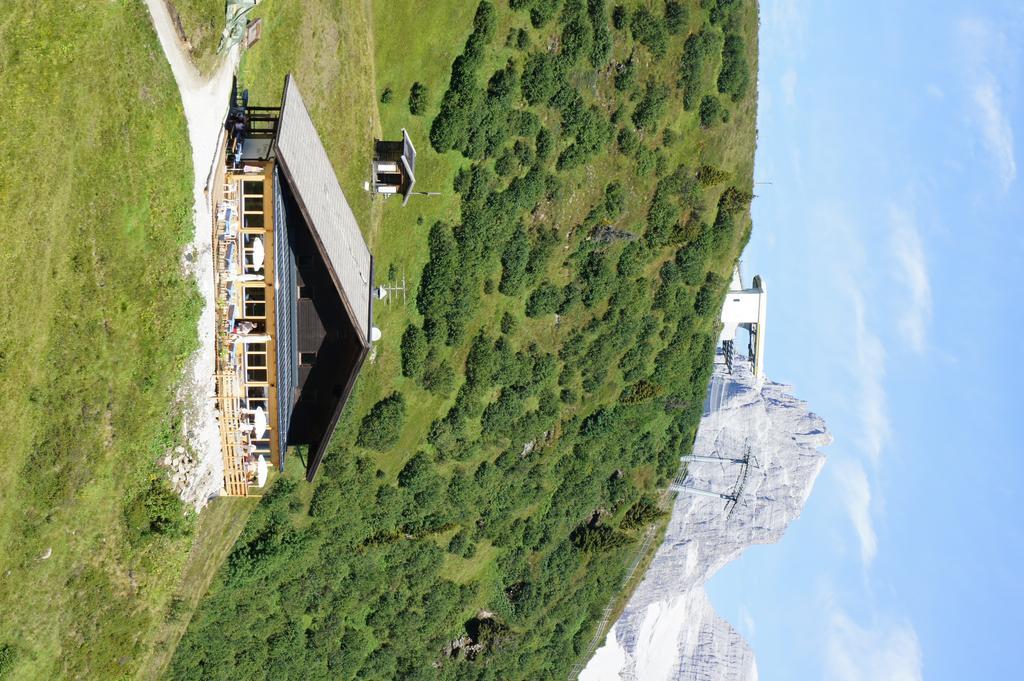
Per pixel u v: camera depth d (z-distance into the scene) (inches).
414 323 2394.2
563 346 2854.3
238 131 1588.3
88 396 1330.0
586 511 3307.1
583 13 2571.4
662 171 2947.8
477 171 2410.2
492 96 2389.3
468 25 2324.1
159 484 1541.6
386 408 2356.1
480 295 2534.5
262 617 2309.3
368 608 2682.1
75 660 1454.2
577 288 2797.7
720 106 3053.6
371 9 2101.4
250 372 1699.1
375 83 2143.2
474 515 2854.3
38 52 1160.2
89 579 1450.5
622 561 3654.0
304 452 2196.1
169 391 1493.6
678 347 3225.9
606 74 2699.3
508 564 3125.0
